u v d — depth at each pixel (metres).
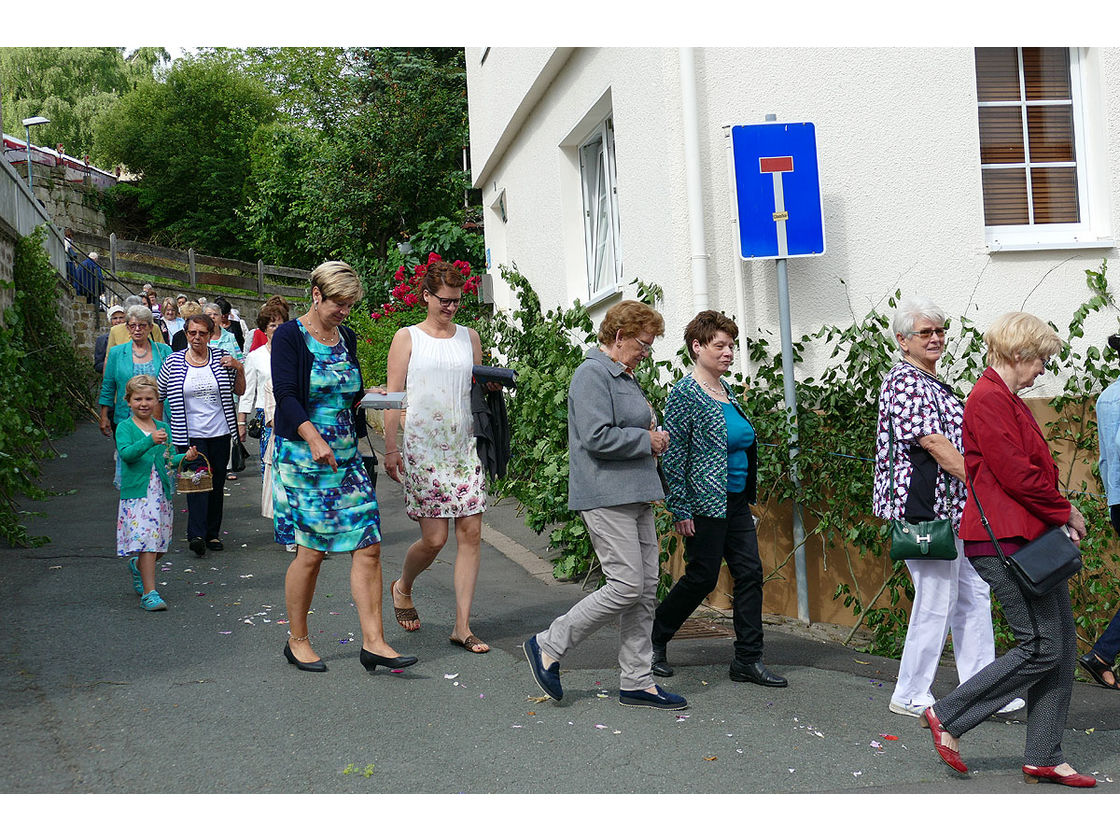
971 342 6.76
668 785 3.96
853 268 6.92
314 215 22.89
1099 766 4.41
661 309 7.20
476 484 5.67
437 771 4.03
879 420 4.91
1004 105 7.27
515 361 8.95
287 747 4.22
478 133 13.18
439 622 6.23
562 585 7.25
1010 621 4.14
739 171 6.58
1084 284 7.16
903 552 4.72
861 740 4.50
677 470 5.16
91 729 4.36
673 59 6.85
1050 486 4.09
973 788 4.04
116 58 51.62
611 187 8.81
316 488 5.10
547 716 4.65
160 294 28.09
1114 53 7.20
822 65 6.90
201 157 41.88
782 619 6.80
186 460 7.59
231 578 7.16
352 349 5.27
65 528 8.79
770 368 6.74
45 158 38.50
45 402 12.69
